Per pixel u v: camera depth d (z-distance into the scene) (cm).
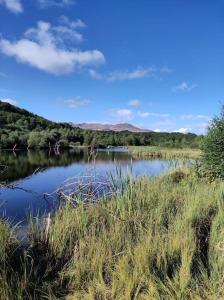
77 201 784
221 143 1349
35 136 6381
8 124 9162
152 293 443
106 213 722
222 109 1420
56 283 497
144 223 687
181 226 620
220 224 648
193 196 845
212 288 457
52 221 700
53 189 1519
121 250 572
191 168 1459
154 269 497
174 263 517
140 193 870
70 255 568
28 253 560
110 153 5250
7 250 538
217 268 494
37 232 636
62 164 2958
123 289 460
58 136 6906
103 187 923
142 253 511
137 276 475
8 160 3397
